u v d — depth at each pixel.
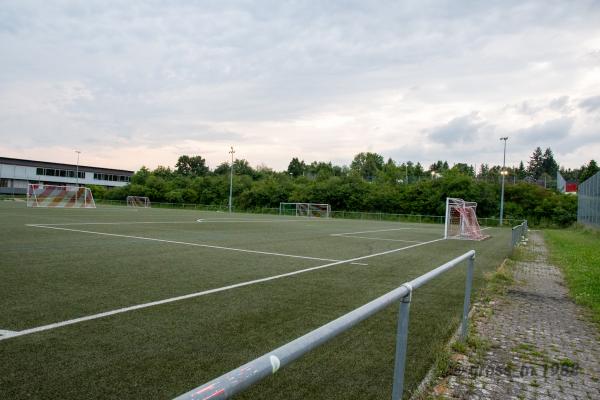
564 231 35.56
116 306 5.40
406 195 54.22
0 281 6.56
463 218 22.67
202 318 5.05
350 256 11.82
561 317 6.17
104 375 3.33
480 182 52.66
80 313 5.02
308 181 70.31
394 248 14.76
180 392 3.11
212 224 23.48
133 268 8.23
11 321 4.59
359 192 58.12
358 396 3.22
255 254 11.25
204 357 3.81
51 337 4.14
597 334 5.38
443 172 57.28
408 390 3.44
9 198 65.56
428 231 26.70
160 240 13.62
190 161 119.62
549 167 133.62
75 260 8.87
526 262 12.64
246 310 5.50
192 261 9.47
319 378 3.52
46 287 6.27
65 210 33.28
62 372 3.35
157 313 5.18
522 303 6.95
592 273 9.77
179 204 66.38
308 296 6.49
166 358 3.75
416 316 5.66
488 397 3.47
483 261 12.38
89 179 90.06
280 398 3.12
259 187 64.88
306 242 15.45
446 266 3.53
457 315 5.85
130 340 4.17
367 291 7.05
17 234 13.45
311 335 1.58
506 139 43.84
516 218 48.22
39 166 81.88
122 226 18.80
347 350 4.20
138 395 3.03
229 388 1.15
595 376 4.01
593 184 30.31
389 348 4.32
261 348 4.12
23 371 3.33
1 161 77.12
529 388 3.69
